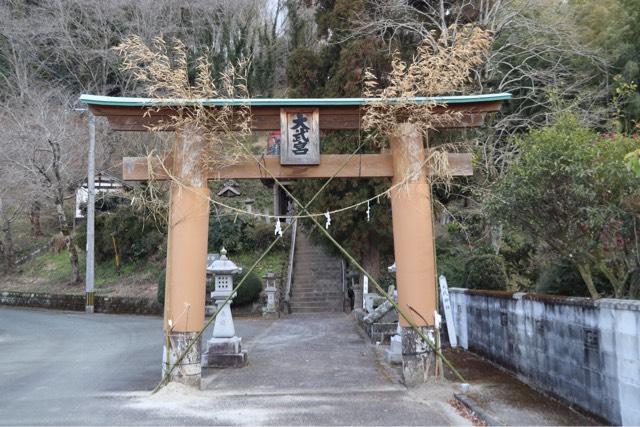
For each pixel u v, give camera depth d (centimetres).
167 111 712
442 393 661
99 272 2334
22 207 2605
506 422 518
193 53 2861
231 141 727
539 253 1134
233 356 880
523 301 723
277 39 3109
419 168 724
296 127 722
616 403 481
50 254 2700
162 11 2911
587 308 538
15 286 2433
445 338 1164
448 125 744
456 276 1338
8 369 906
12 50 2723
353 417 564
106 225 2319
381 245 1593
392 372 823
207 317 1702
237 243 2180
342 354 1001
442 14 1377
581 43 1413
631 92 1200
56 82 2725
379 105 707
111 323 1670
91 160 2098
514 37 1422
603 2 1570
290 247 2239
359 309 1551
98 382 774
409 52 1452
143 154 2214
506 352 801
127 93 2602
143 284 2145
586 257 630
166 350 702
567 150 570
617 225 587
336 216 1513
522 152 659
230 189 2180
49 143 2138
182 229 708
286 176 742
